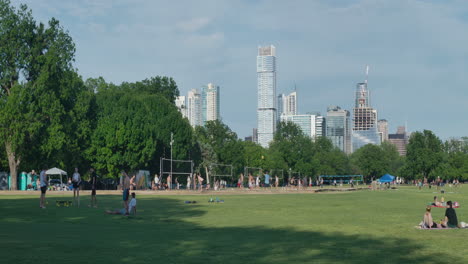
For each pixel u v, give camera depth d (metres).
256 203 37.91
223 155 119.50
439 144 161.38
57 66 65.62
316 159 150.38
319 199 46.03
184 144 89.88
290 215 26.39
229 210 29.72
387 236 16.91
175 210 29.44
